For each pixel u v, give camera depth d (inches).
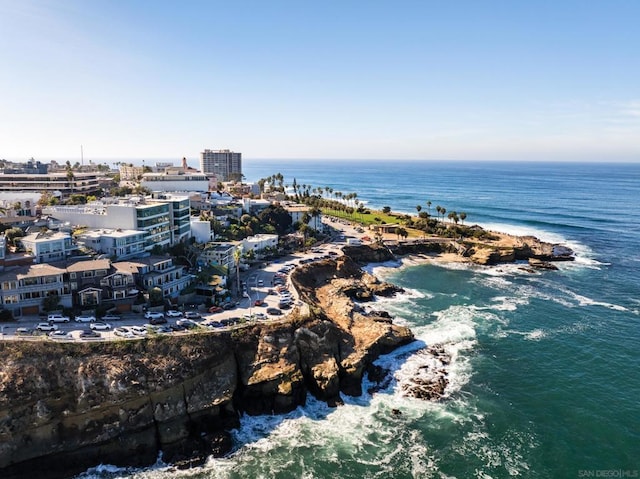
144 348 2984.7
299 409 3129.9
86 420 2677.2
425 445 2746.1
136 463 2677.2
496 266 6752.0
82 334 3085.6
